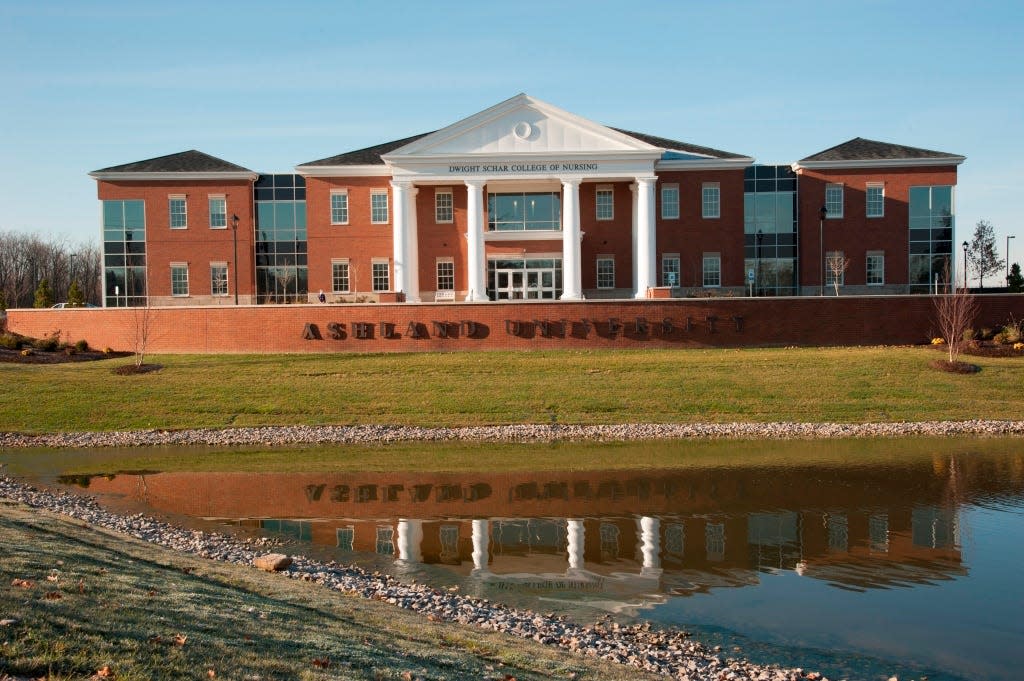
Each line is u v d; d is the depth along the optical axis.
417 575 16.38
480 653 10.90
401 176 51.41
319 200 55.97
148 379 39.09
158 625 9.61
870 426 32.78
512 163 51.12
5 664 7.70
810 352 41.94
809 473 25.44
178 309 45.22
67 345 45.47
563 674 10.51
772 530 19.47
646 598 14.98
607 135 51.09
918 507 21.36
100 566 12.35
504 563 17.23
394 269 52.41
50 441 31.69
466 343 43.84
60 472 26.58
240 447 30.67
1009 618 13.97
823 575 16.23
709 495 22.91
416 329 43.78
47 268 120.62
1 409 35.03
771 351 42.34
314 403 35.91
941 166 57.28
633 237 54.88
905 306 44.16
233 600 11.68
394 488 24.36
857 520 20.25
